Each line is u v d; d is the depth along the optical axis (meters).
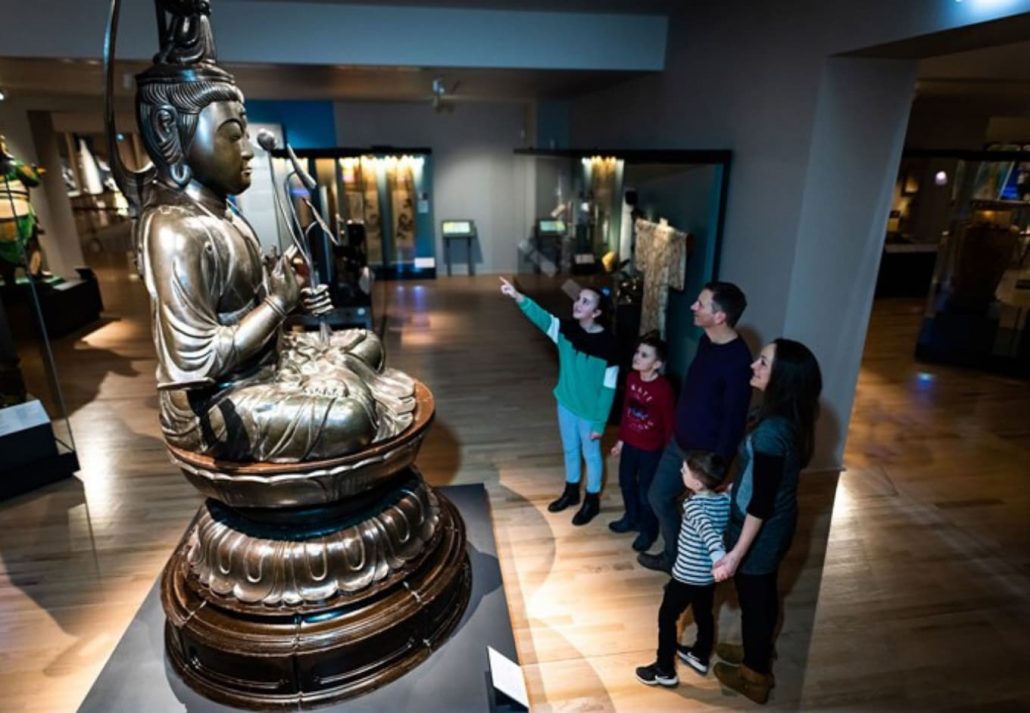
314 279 2.30
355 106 8.95
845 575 2.91
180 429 2.04
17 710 2.21
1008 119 9.40
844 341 3.57
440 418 4.61
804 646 2.49
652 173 4.45
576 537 3.15
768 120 3.49
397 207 9.45
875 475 3.81
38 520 3.34
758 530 1.96
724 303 2.38
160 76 1.89
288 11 4.39
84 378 5.43
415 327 6.98
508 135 9.43
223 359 1.84
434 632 2.31
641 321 4.52
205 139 1.93
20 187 5.82
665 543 2.87
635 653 2.45
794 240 3.32
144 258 1.86
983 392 5.22
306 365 2.25
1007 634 2.57
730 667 2.36
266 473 1.93
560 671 2.36
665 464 2.66
